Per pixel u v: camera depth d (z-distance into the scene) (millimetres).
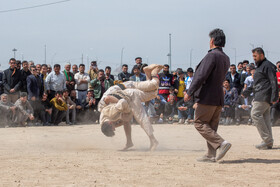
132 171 5586
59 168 5836
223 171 5641
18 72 15734
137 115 7922
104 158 6812
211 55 6152
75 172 5523
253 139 10656
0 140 10203
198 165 6102
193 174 5395
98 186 4676
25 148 8516
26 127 14742
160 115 16922
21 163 6305
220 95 6312
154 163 6266
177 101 16953
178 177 5188
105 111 7801
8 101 15539
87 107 16750
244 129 14047
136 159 6699
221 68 6211
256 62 8695
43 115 15773
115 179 5051
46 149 8336
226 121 16375
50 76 16062
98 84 16781
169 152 7738
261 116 8461
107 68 16953
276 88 8359
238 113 16078
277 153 7688
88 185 4719
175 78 17312
